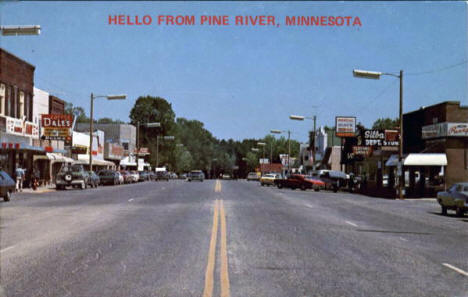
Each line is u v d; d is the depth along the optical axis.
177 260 11.42
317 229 17.67
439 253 13.00
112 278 9.60
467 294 8.77
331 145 100.88
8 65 44.91
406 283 9.50
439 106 41.56
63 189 46.12
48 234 15.68
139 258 11.65
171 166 126.31
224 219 20.33
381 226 19.20
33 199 32.06
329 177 55.28
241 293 8.53
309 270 10.49
